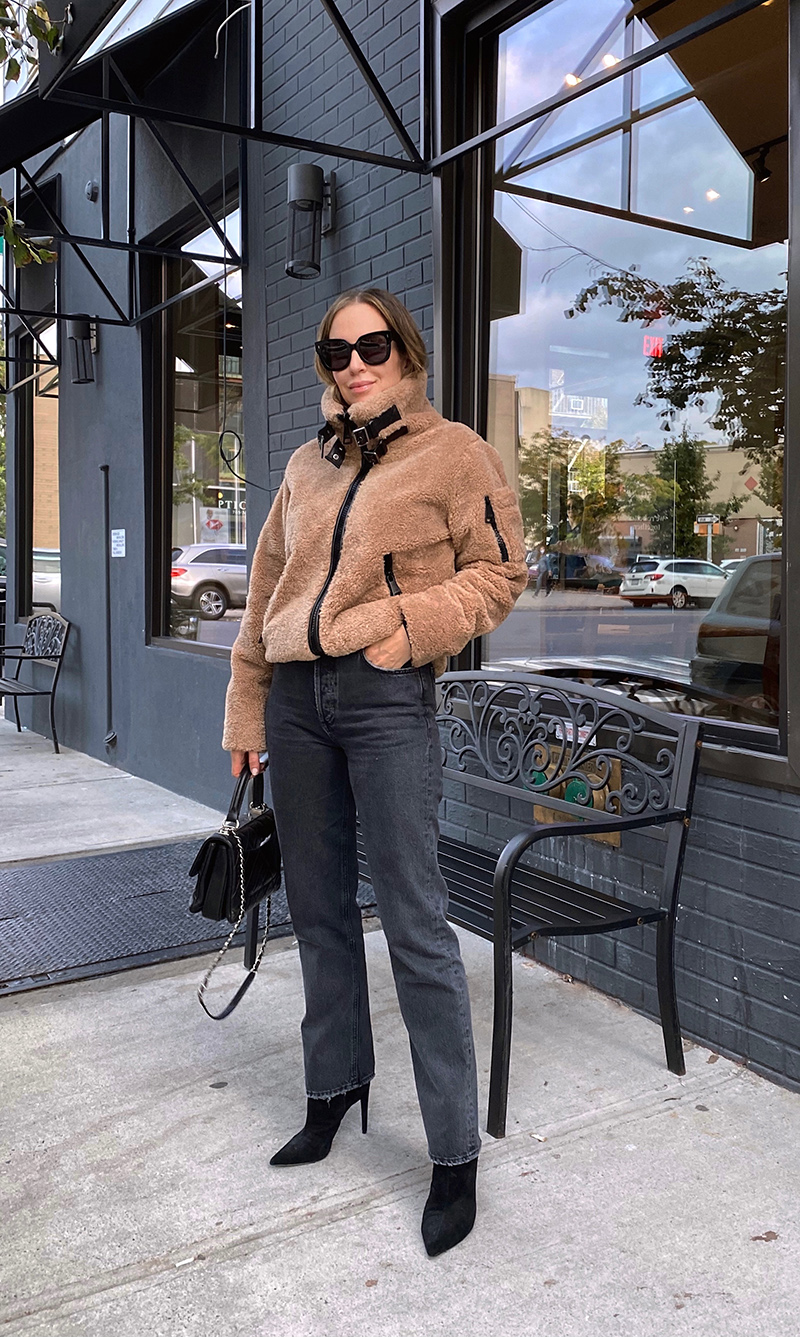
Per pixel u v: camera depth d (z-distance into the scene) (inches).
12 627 345.7
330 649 70.8
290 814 77.1
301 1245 71.8
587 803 111.0
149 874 158.7
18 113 186.1
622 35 118.6
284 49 170.9
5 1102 92.4
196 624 220.8
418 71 135.7
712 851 99.0
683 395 113.9
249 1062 99.7
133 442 236.8
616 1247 71.1
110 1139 86.0
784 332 105.1
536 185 129.3
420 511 71.1
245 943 119.8
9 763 261.7
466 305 134.7
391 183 142.7
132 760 245.6
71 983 116.2
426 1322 64.2
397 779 71.4
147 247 186.7
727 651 103.7
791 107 85.0
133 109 123.0
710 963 99.9
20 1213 75.9
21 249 157.0
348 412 72.6
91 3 117.0
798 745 88.3
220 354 202.8
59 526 289.3
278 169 173.8
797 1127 86.5
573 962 118.3
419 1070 73.5
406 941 72.1
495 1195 77.2
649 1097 91.4
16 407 339.3
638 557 116.3
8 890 149.9
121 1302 66.3
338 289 157.2
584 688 106.6
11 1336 63.2
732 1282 67.7
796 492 86.4
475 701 126.8
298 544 74.1
